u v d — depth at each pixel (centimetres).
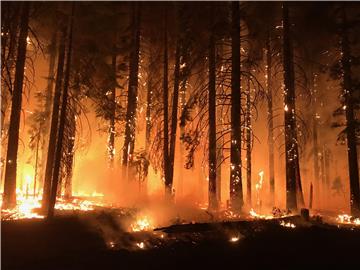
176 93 2300
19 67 1834
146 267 1136
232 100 2008
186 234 1461
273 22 2342
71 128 1956
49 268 1104
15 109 1825
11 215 1608
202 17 2206
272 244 1392
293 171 2117
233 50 2041
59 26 1822
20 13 1825
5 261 1152
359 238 1522
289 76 2214
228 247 1346
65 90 1727
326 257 1288
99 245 1343
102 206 2020
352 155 2167
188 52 2234
